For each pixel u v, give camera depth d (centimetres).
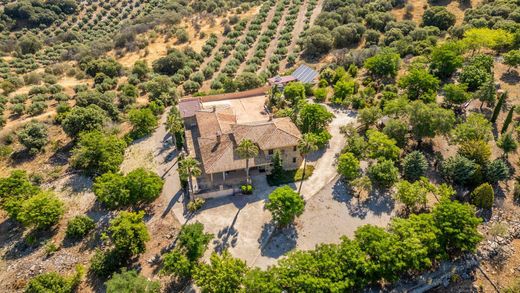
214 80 9925
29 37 14125
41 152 7194
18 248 5366
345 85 7825
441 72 7894
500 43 8112
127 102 8906
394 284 4472
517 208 5181
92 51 12481
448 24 10488
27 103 8862
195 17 14550
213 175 6144
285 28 12544
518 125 6400
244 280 4122
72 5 17688
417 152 5678
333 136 6938
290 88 7900
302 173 6119
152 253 5044
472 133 5884
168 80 9400
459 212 4512
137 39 12838
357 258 4216
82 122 7212
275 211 5034
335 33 10806
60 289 4544
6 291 4816
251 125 6328
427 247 4338
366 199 5609
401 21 11062
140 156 6969
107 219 5688
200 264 4512
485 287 4416
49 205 5519
